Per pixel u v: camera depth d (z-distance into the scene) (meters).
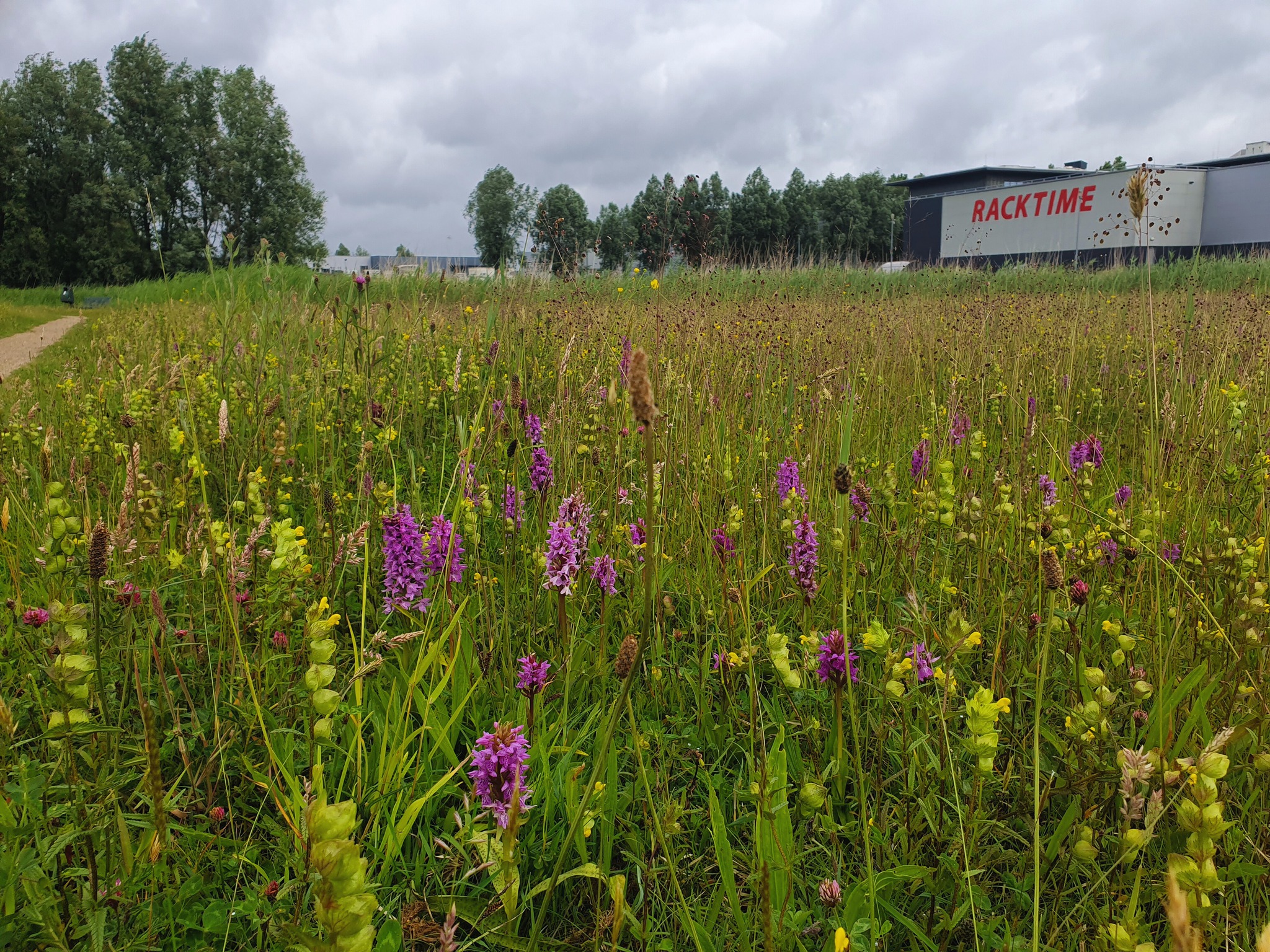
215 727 2.03
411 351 6.18
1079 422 5.24
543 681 2.02
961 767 2.08
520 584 3.03
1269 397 4.26
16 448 3.97
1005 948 1.45
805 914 1.54
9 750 1.65
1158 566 2.57
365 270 5.16
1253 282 13.34
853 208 72.88
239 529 2.97
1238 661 2.06
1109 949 1.23
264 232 60.84
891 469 3.07
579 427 3.87
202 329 8.00
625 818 1.94
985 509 3.00
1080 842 1.51
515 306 7.31
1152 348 3.29
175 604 2.73
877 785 1.92
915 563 2.69
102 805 1.63
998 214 29.70
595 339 6.14
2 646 2.29
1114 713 2.08
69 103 57.34
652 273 15.96
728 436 4.02
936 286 15.51
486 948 1.69
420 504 2.89
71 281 58.78
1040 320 8.43
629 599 2.88
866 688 2.34
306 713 1.95
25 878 1.42
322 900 0.93
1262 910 1.63
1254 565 2.25
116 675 2.23
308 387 4.96
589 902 1.82
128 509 2.16
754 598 2.95
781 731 1.77
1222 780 1.89
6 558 2.49
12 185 56.47
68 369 6.42
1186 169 27.02
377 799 1.79
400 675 2.32
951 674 1.78
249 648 2.49
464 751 2.26
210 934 1.64
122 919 1.56
